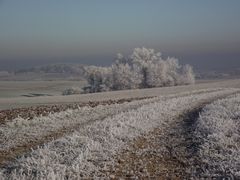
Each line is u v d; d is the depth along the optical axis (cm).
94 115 2758
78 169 1238
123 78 9494
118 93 6019
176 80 9881
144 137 1894
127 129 1981
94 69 9675
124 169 1321
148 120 2361
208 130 1888
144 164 1398
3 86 13638
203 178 1196
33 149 1664
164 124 2323
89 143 1573
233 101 3244
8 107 3747
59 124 2355
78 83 14625
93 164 1344
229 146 1599
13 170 1246
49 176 1135
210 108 2814
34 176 1162
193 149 1609
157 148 1666
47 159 1338
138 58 9675
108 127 2003
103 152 1495
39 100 4816
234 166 1277
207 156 1451
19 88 12681
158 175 1272
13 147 1758
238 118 2256
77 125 2333
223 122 2117
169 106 3131
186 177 1241
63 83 14850
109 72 9606
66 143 1596
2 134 2055
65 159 1366
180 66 9906
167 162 1445
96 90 9725
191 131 2019
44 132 2103
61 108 3241
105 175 1231
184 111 2922
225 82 8862
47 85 13975
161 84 9788
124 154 1520
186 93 5066
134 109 2959
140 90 6688
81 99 4747
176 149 1628
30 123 2397
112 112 2898
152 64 9669
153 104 3288
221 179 1184
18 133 2072
